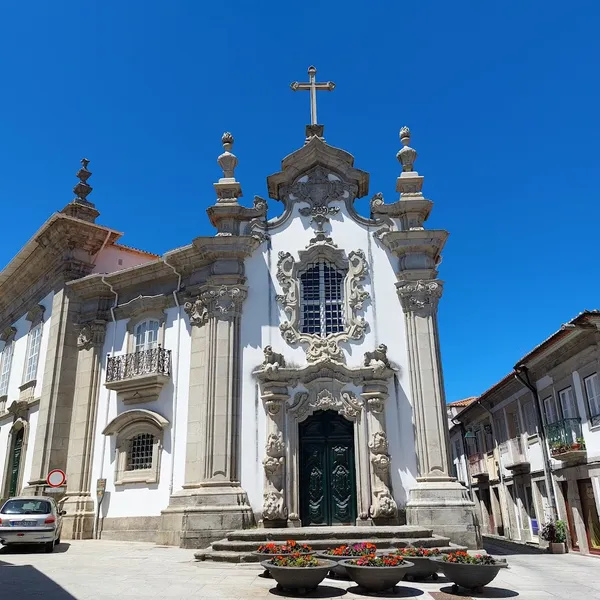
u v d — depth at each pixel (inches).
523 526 878.4
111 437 688.4
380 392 594.9
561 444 686.5
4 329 1000.2
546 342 690.2
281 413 596.1
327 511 581.9
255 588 337.4
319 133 719.1
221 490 567.2
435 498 554.6
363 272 652.1
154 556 489.4
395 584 331.0
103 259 853.8
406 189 684.7
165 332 691.4
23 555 499.8
